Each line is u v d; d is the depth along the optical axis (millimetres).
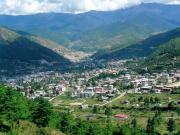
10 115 178125
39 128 185000
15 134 169875
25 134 175000
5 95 177500
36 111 195750
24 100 197250
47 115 196875
